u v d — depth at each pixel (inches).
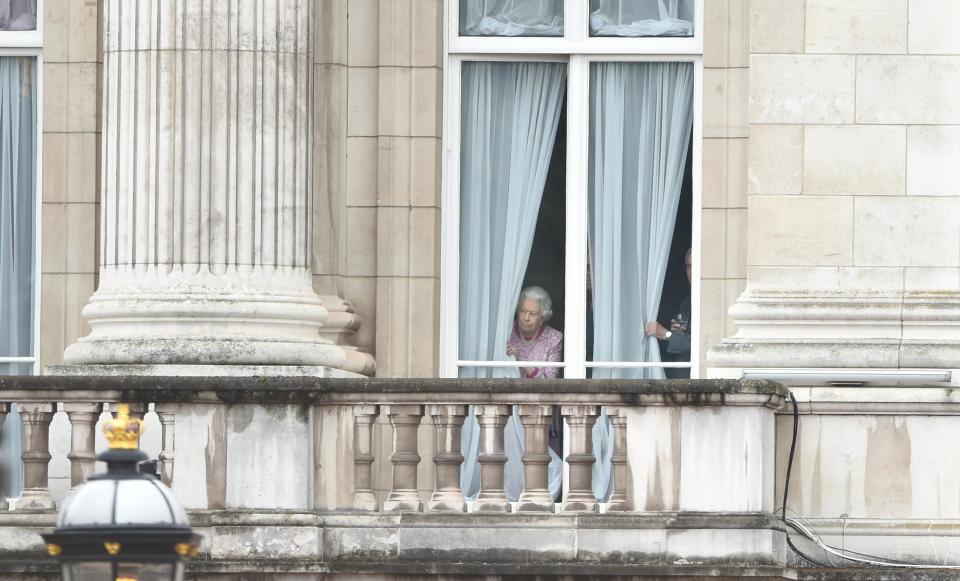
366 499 2444.6
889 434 2573.8
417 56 2839.6
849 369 2615.7
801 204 2669.8
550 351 2869.1
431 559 2420.0
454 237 2869.1
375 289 2832.2
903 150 2664.9
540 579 2400.3
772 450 2466.8
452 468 2452.0
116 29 2591.0
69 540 1520.7
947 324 2628.0
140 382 2421.3
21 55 2938.0
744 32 2807.6
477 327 2874.0
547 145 2883.9
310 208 2618.1
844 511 2568.9
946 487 2566.4
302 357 2544.3
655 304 2856.8
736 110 2805.1
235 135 2559.1
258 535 2409.0
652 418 2410.2
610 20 2874.0
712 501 2388.0
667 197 2861.7
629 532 2394.2
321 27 2812.5
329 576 2413.9
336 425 2454.5
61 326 2876.5
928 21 2672.2
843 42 2679.6
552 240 2878.9
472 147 2883.9
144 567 1529.3
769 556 2372.0
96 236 2878.9
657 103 2871.6
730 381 2384.4
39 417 2453.2
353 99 2844.5
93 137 2883.9
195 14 2564.0
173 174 2559.1
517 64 2891.2
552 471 2790.4
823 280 2662.4
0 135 2938.0
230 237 2556.6
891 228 2659.9
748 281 2677.2
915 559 2551.7
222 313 2534.5
